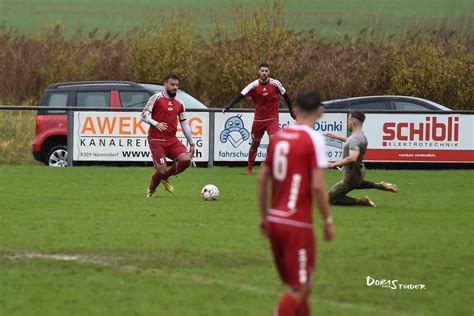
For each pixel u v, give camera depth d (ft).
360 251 99.96
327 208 65.46
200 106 214.28
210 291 81.25
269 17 290.35
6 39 309.22
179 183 170.30
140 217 123.65
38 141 209.77
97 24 436.76
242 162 208.23
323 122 207.41
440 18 381.19
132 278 86.12
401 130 207.41
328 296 80.33
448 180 181.16
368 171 199.82
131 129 207.72
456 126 207.72
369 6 446.60
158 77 287.89
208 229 113.39
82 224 117.08
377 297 80.18
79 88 214.28
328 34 372.99
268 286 83.20
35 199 143.54
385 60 277.03
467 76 270.87
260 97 183.73
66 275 87.35
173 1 497.87
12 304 76.54
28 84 296.71
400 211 132.46
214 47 287.07
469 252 100.22
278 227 64.90
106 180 174.81
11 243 103.35
